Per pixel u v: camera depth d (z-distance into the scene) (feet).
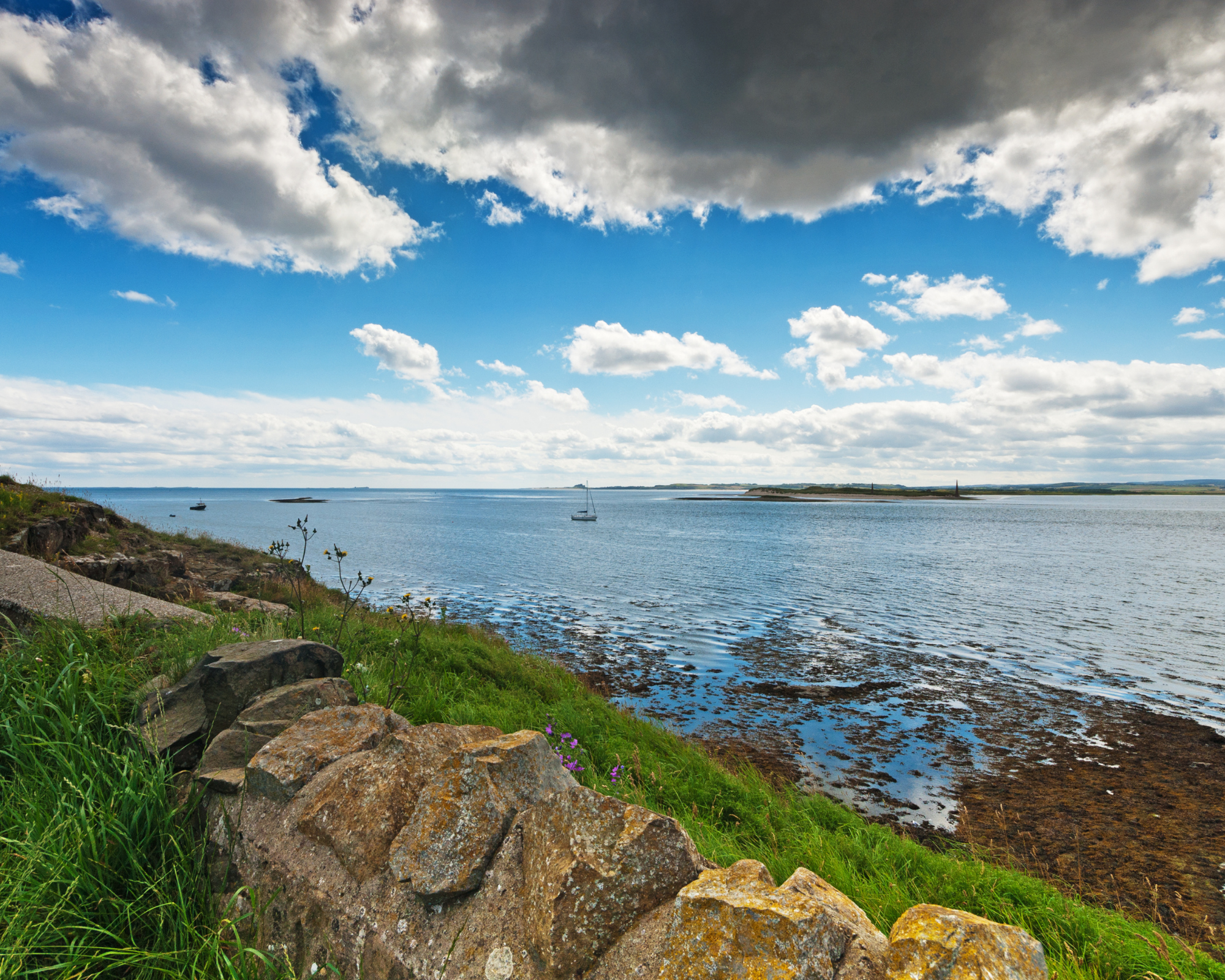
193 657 14.24
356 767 8.35
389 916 6.77
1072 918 15.70
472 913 6.55
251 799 8.84
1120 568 127.44
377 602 83.87
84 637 15.62
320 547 161.48
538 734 9.02
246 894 7.96
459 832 7.14
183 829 9.10
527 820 7.06
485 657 38.24
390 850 7.27
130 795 8.95
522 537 216.13
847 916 6.08
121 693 12.57
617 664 57.98
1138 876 25.66
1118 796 33.04
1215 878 25.52
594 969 5.77
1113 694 50.19
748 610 84.28
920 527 269.85
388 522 302.25
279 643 13.32
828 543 188.75
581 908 5.96
